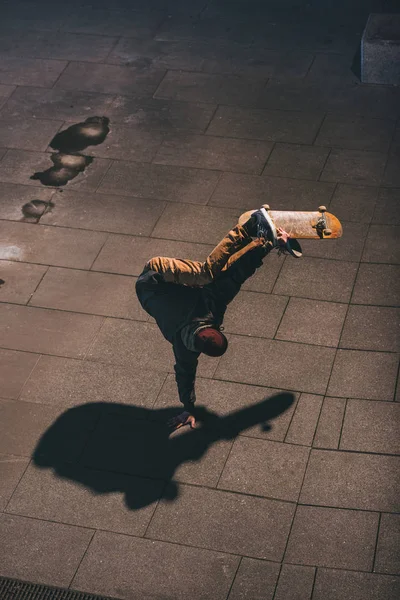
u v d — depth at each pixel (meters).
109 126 10.68
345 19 12.45
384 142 10.16
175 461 6.86
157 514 6.50
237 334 7.86
